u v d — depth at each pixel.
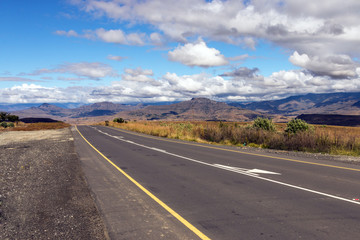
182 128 27.44
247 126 21.22
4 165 10.04
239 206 5.08
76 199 5.61
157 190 6.36
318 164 9.76
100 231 3.95
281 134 16.72
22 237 3.71
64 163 10.46
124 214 4.70
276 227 4.05
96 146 17.00
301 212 4.70
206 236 3.77
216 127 21.72
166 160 11.05
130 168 9.33
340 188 6.32
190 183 7.02
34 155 12.83
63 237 3.71
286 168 9.02
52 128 49.31
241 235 3.78
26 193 6.01
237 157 11.71
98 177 7.86
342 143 13.52
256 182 7.02
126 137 25.09
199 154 12.81
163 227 4.11
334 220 4.30
